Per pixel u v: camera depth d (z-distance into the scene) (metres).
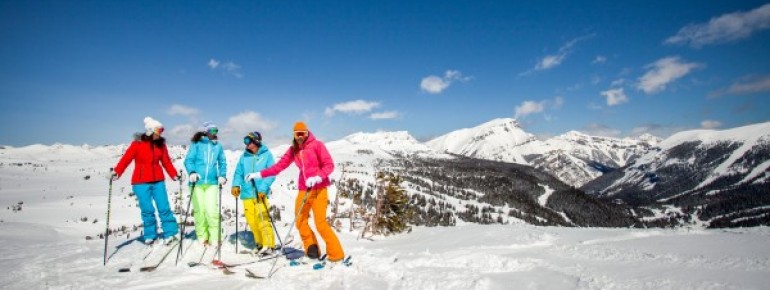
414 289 5.09
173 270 6.72
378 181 15.08
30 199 192.50
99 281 6.06
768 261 5.46
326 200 6.61
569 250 7.29
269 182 7.85
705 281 4.75
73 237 13.59
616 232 9.84
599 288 4.72
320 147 6.64
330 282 5.69
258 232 8.24
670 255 6.31
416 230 15.25
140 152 8.55
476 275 5.44
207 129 8.53
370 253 7.88
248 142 8.25
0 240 11.45
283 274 6.12
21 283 6.07
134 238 10.40
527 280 5.15
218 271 6.53
